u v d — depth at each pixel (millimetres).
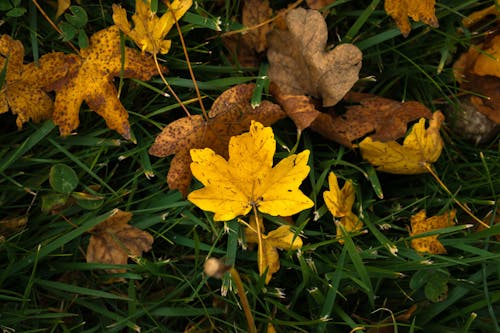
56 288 555
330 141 589
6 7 551
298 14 565
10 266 544
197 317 568
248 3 587
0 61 544
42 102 555
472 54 604
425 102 607
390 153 570
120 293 565
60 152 572
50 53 556
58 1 562
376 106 574
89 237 566
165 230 568
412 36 608
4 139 568
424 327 569
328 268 568
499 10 593
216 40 591
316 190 571
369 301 573
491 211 585
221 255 572
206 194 545
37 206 567
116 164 578
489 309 556
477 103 600
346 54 564
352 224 578
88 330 551
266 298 560
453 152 602
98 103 557
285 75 575
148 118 582
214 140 562
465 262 561
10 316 546
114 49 560
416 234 578
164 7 569
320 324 556
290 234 562
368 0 609
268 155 543
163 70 565
